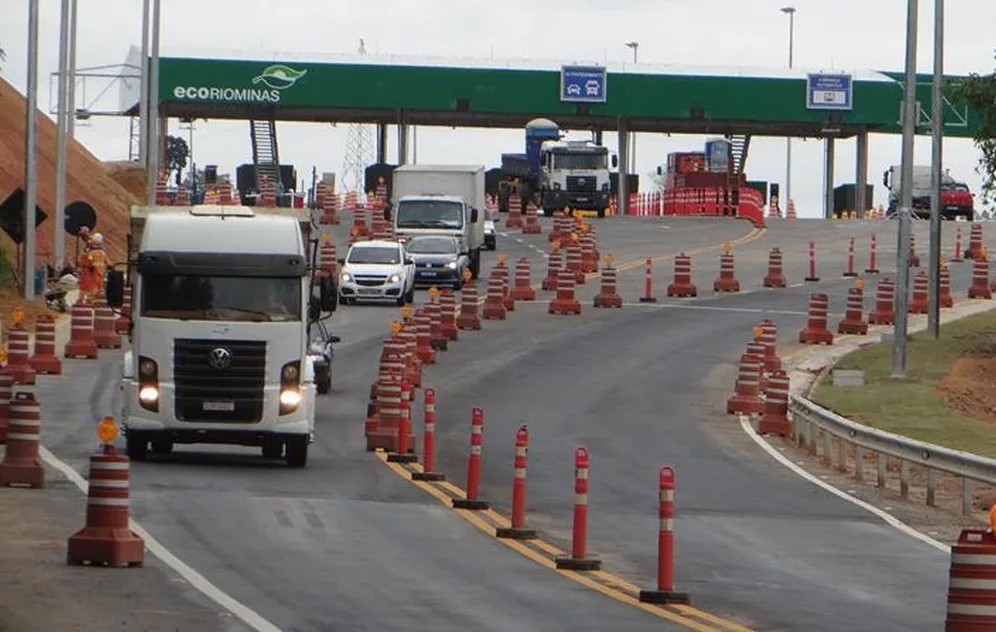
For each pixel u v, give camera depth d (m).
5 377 81.81
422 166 191.88
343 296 160.75
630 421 103.56
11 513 61.31
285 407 77.31
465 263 182.00
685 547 62.44
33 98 146.62
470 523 65.25
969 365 129.00
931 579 56.53
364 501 69.31
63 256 156.62
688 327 148.88
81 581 48.66
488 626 44.97
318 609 46.25
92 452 79.69
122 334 134.88
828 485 83.00
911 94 120.56
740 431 101.75
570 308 156.62
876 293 170.12
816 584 55.03
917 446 77.56
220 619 43.66
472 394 112.44
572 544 58.69
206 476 73.94
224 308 76.94
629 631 45.03
